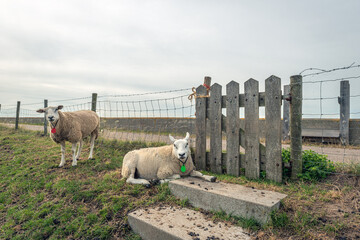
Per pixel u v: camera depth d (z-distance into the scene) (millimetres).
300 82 4895
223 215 3922
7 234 4312
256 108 5312
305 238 3070
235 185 4711
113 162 7137
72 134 6957
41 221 4477
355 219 3287
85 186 5527
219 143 5977
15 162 7688
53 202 5059
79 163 7227
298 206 3711
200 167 6383
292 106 4980
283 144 10984
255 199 3766
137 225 3947
